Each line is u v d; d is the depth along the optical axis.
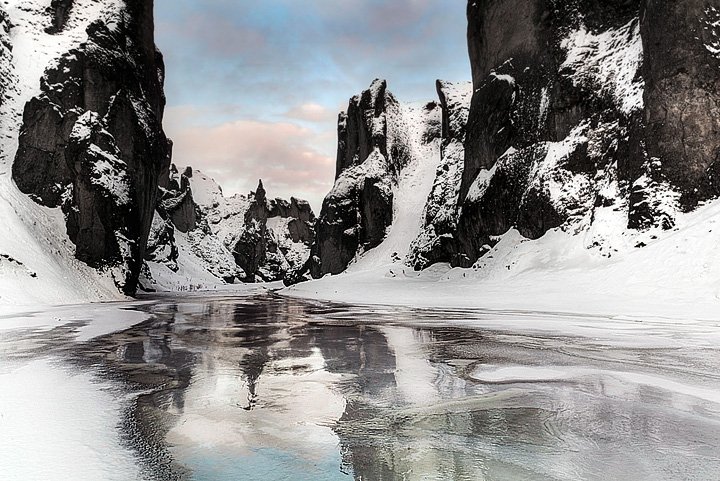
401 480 4.32
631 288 23.64
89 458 4.86
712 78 26.75
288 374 9.00
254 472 4.54
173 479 4.37
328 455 4.98
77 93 43.38
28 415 6.35
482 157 46.31
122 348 12.30
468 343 12.53
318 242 84.06
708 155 26.53
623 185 31.03
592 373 8.64
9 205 35.69
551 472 4.47
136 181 47.59
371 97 85.44
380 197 77.00
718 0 27.08
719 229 23.39
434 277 51.62
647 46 30.34
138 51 53.47
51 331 15.95
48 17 45.94
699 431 5.57
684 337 12.72
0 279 30.03
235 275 141.88
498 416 6.27
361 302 34.09
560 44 39.25
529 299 26.42
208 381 8.44
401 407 6.75
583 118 35.88
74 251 39.56
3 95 41.12
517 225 39.22
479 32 49.88
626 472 4.46
